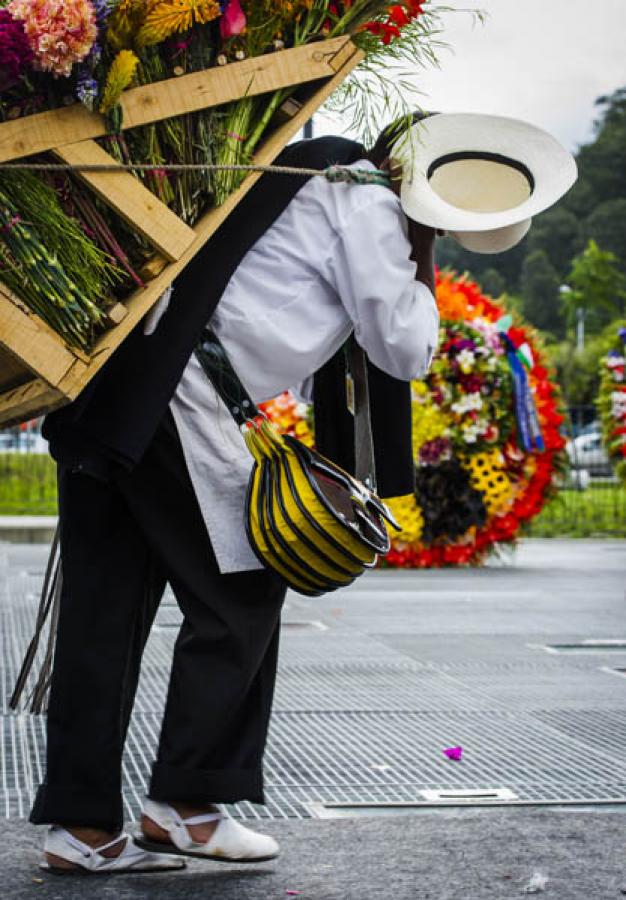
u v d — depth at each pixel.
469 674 6.21
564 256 94.50
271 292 3.21
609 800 4.04
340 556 3.03
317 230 3.21
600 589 10.02
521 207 3.30
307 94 3.18
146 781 4.20
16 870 3.28
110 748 3.25
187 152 3.03
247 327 3.18
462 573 11.31
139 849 3.30
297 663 6.46
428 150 3.35
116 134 2.92
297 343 3.21
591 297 58.56
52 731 3.25
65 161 2.88
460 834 3.66
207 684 3.19
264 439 3.07
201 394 3.15
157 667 6.27
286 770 4.38
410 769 4.40
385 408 3.57
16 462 20.03
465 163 3.42
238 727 3.27
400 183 3.30
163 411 3.06
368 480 3.35
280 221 3.23
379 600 9.15
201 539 3.21
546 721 5.19
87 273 2.89
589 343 57.53
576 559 13.01
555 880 3.25
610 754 4.64
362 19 3.17
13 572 10.62
